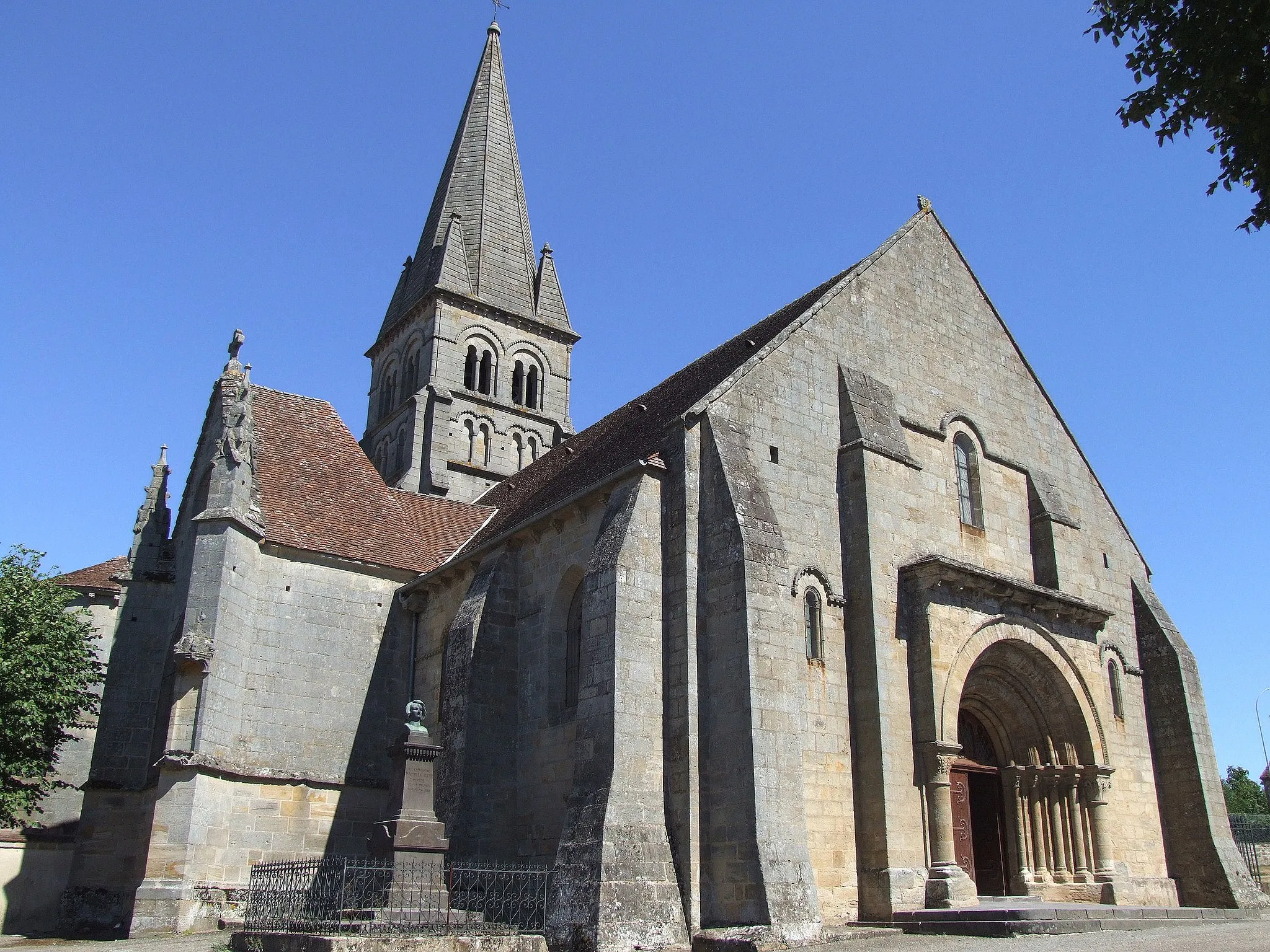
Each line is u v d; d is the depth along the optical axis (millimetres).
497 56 68375
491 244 60812
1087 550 32125
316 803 29219
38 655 29266
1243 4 12570
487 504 43219
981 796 27859
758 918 20031
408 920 19438
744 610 22156
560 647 26688
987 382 31375
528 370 59438
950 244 32250
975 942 19125
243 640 29375
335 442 37844
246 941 20172
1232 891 28922
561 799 24891
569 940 20203
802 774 21906
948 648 24953
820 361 27047
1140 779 30422
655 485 24344
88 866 28438
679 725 22328
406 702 32219
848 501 26031
